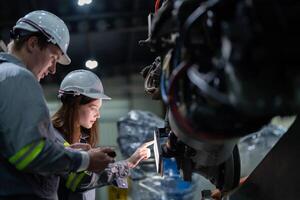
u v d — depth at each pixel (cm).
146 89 146
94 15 464
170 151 134
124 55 570
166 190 297
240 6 78
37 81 146
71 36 497
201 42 93
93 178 195
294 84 77
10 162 145
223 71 87
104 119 598
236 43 77
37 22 155
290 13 76
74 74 215
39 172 142
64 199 197
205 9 88
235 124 90
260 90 77
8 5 440
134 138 331
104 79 598
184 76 96
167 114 122
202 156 124
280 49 75
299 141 100
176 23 98
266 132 257
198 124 91
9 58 151
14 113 138
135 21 468
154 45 111
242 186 130
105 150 164
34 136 137
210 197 154
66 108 206
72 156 146
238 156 137
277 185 110
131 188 312
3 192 149
